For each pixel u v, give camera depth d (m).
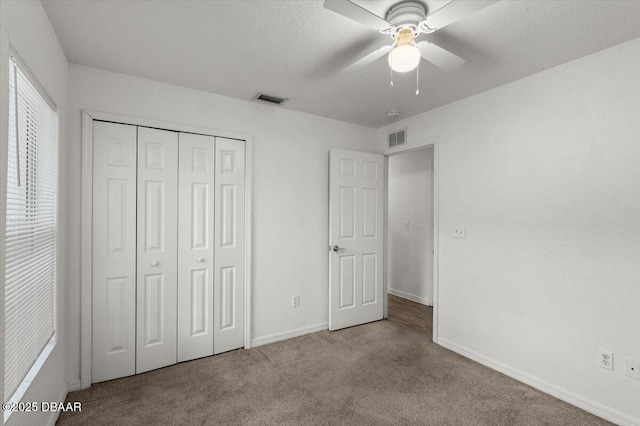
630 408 1.88
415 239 4.67
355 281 3.55
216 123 2.80
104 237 2.34
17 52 1.28
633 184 1.89
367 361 2.70
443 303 3.01
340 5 1.35
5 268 1.23
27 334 1.50
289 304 3.21
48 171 1.82
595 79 2.05
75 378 2.23
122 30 1.84
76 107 2.25
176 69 2.34
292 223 3.23
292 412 2.00
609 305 1.97
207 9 1.65
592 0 1.54
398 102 2.97
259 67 2.30
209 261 2.77
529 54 2.07
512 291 2.47
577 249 2.12
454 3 1.32
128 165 2.44
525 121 2.40
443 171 3.03
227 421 1.91
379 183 3.74
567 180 2.17
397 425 1.89
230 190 2.88
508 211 2.50
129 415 1.96
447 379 2.41
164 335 2.58
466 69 2.29
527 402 2.13
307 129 3.32
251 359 2.72
